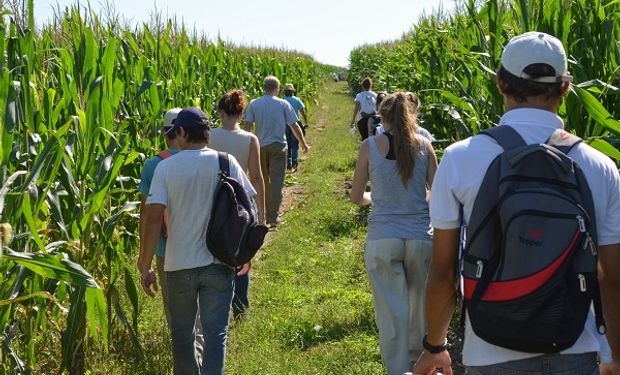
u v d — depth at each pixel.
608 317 2.41
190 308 4.55
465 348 2.33
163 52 11.78
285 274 8.19
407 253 4.76
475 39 7.44
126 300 6.81
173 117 5.14
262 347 5.91
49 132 4.96
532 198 2.12
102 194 5.00
